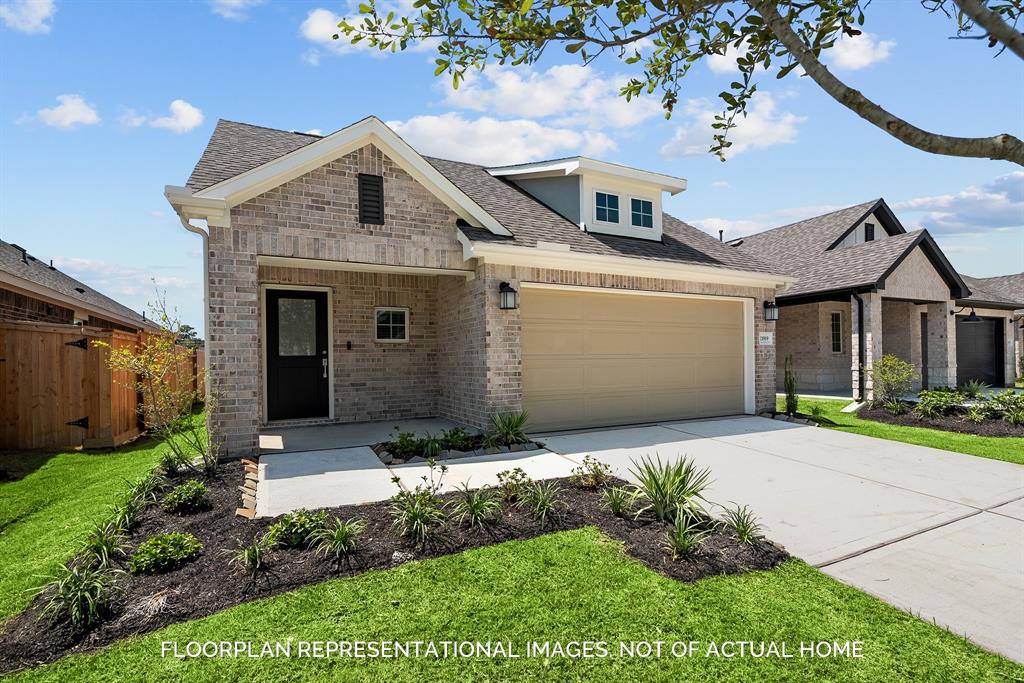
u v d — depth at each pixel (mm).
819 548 4375
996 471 6812
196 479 5750
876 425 10383
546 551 4137
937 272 15117
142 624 3123
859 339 13367
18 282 9969
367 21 2607
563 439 8648
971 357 18500
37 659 2838
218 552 3986
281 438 8430
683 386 10781
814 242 18297
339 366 9953
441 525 4496
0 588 3676
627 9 2422
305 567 3795
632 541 4332
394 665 2789
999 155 1654
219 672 2725
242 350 6938
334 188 7566
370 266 8258
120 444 8734
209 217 6750
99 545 3906
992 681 2695
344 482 5922
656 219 11773
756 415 11359
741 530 4387
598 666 2791
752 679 2699
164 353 6078
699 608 3365
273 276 9422
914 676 2732
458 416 9633
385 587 3566
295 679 2674
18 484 6250
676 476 5113
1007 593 3641
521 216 10133
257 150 8617
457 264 8586
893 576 3883
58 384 8320
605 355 9875
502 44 2553
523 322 9070
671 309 10656
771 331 11875
